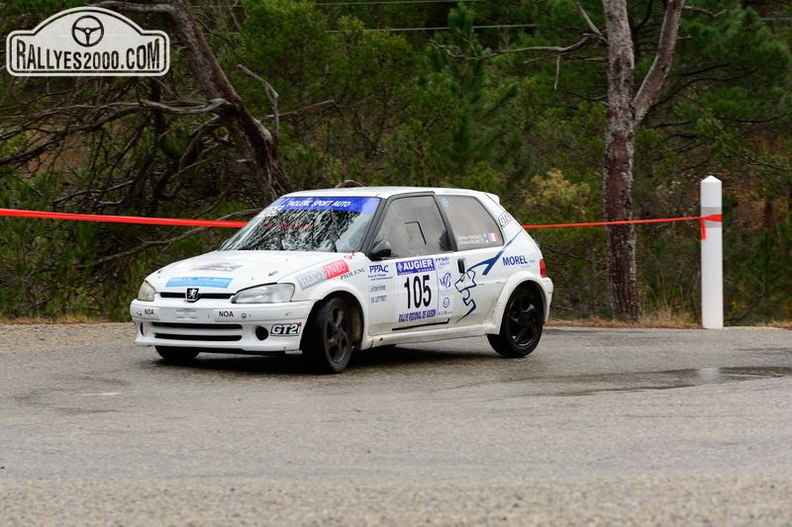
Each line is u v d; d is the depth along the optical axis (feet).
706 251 132.67
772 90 223.10
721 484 46.75
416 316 90.79
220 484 48.62
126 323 117.08
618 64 157.69
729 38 216.54
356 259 87.35
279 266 84.99
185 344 84.38
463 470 52.13
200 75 154.51
